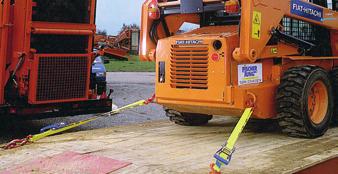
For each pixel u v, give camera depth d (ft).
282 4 17.92
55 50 23.52
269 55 17.69
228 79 16.62
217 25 20.15
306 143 17.28
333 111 20.54
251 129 20.57
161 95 18.24
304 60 19.72
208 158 14.85
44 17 22.89
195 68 17.25
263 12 16.92
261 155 15.19
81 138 18.15
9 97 23.54
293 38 18.67
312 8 19.94
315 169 14.37
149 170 13.42
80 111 25.07
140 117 31.58
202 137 18.48
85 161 14.47
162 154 15.42
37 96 22.97
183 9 18.85
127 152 15.70
